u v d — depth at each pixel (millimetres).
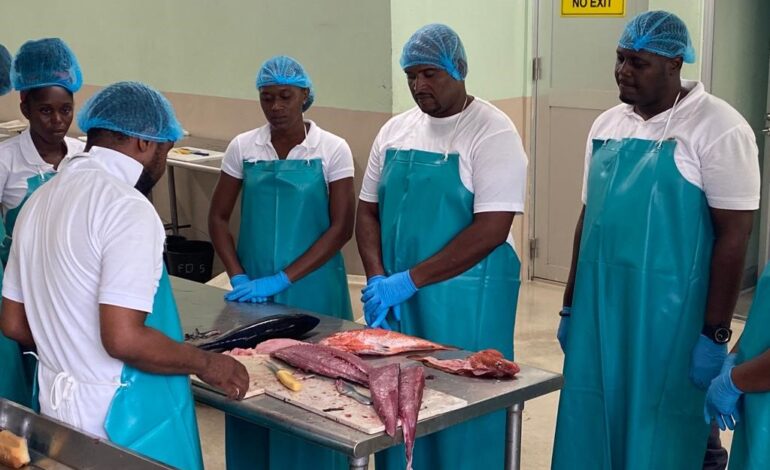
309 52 5141
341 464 3150
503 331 2973
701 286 2699
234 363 2238
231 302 3174
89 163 2031
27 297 2090
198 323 2943
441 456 2883
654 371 2736
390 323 2971
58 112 2990
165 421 2104
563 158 5586
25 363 2977
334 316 3352
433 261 2844
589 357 2854
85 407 2037
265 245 3271
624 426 2809
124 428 2041
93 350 2016
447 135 2883
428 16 4918
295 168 3244
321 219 3285
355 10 4875
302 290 3277
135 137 2047
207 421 4184
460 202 2850
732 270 2635
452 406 2195
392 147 3014
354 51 4934
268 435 3137
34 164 3074
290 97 3189
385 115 4887
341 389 2283
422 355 2598
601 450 2861
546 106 5578
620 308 2768
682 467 2793
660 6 4910
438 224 2869
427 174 2881
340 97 5059
